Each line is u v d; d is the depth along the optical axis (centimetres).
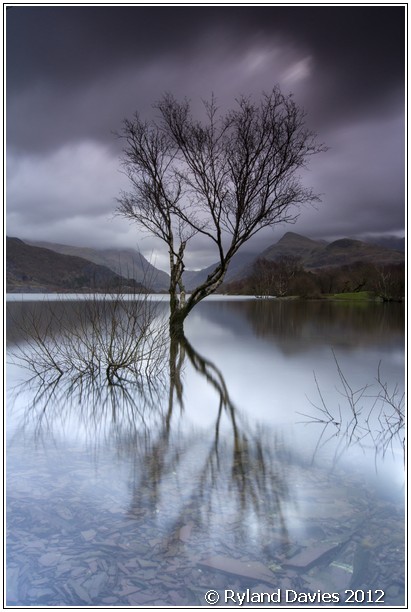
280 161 1650
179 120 1655
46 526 440
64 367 1348
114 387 1116
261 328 2597
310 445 684
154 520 452
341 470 581
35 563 382
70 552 397
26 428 792
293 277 9150
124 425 806
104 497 503
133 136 1759
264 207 1652
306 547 406
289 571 373
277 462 612
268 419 832
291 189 1659
